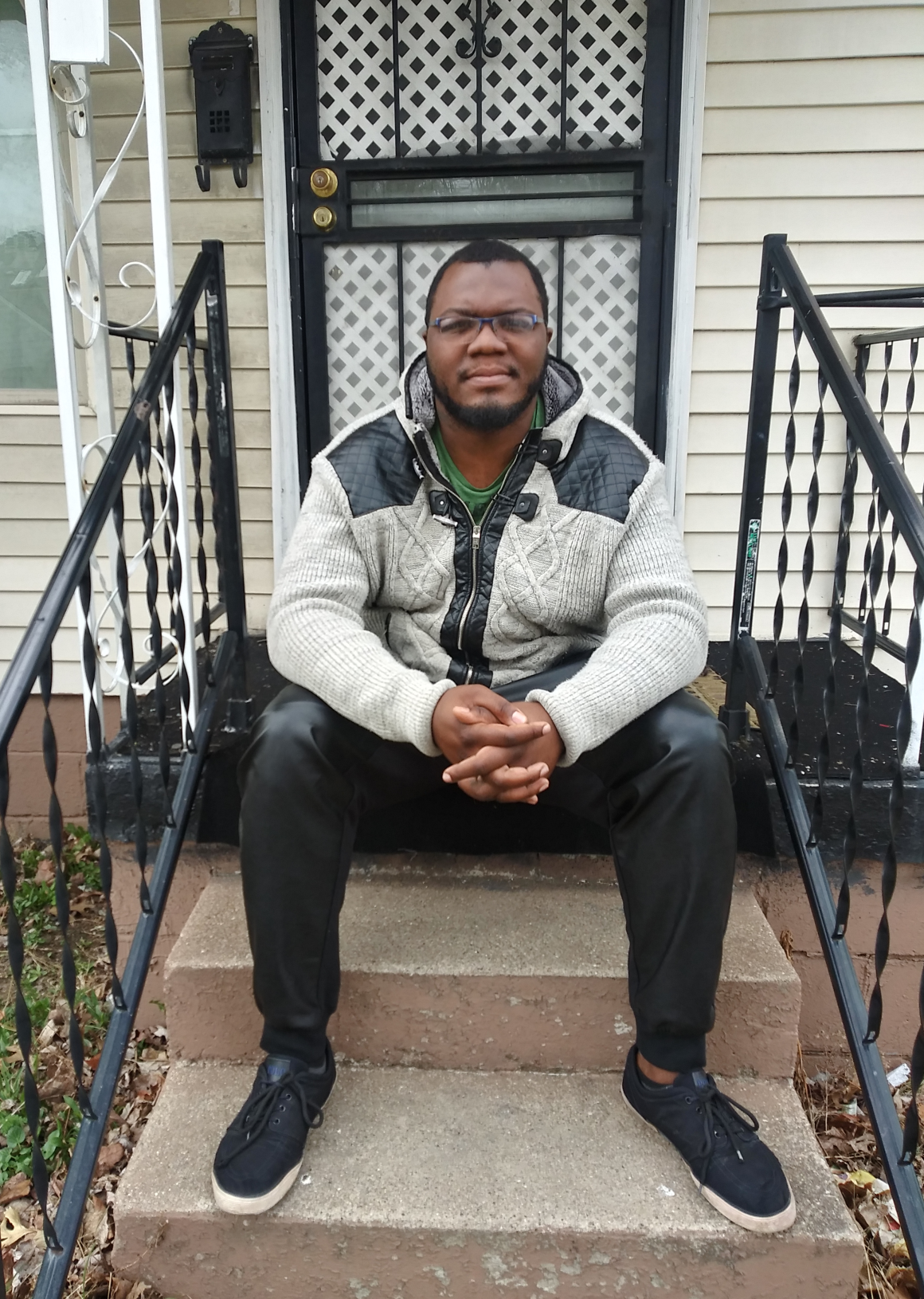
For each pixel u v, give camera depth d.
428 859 2.17
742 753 2.15
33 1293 1.58
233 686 2.30
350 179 2.89
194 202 2.89
